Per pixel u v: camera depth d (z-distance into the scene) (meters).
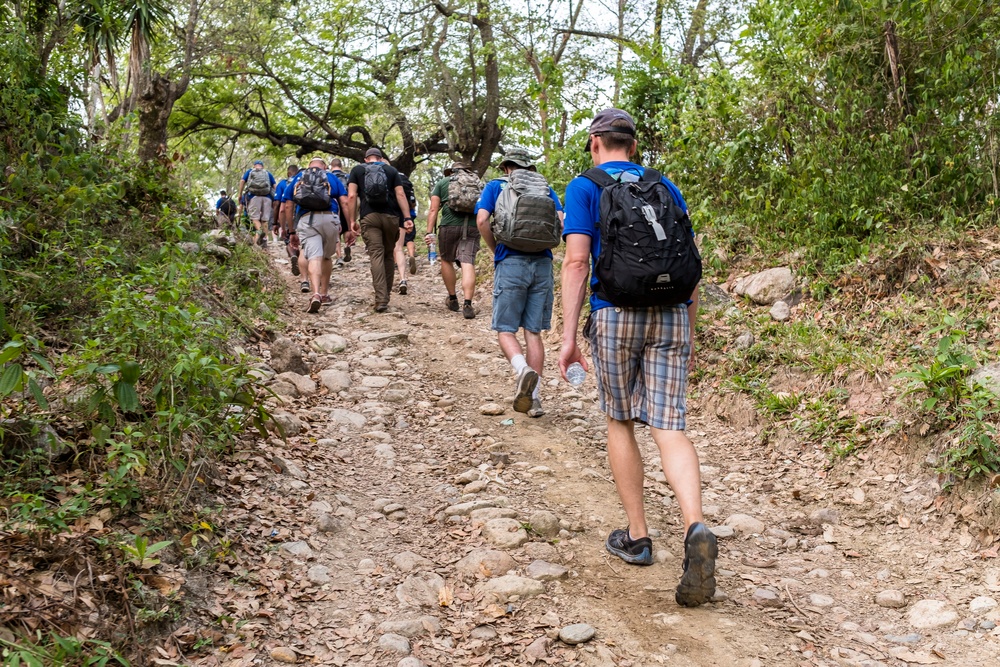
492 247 5.43
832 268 5.94
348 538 3.55
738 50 6.99
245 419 3.94
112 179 6.54
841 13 6.03
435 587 3.16
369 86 21.83
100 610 2.51
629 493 3.38
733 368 5.58
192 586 2.84
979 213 5.78
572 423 5.28
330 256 8.31
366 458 4.53
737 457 4.75
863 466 4.20
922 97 6.11
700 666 2.68
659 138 8.86
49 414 3.38
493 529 3.59
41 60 7.60
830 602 3.17
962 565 3.33
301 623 2.85
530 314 5.31
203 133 23.69
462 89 19.22
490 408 5.43
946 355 4.14
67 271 4.70
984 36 5.79
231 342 5.59
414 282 10.53
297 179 7.88
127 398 3.02
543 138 11.80
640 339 3.15
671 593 3.17
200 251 6.98
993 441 3.74
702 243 6.89
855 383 4.80
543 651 2.74
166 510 3.14
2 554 2.55
